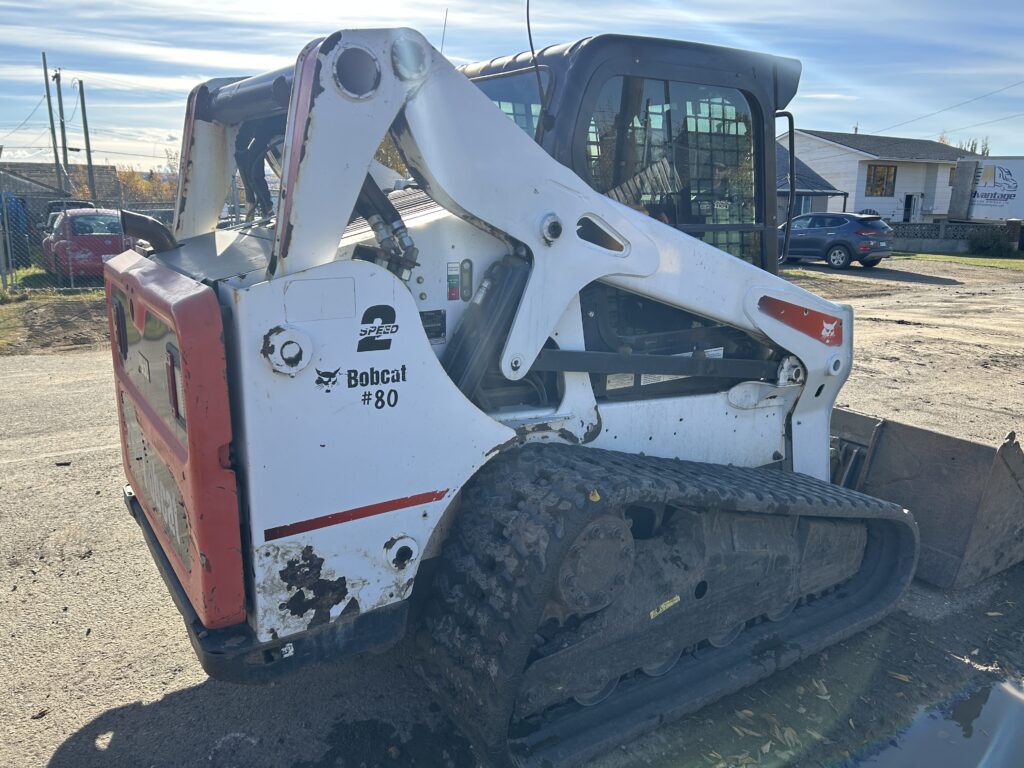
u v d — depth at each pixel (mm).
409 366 2424
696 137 3391
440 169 2480
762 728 3020
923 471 4191
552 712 2789
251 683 2326
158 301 2309
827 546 3578
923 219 39656
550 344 2992
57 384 7863
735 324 3428
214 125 3391
